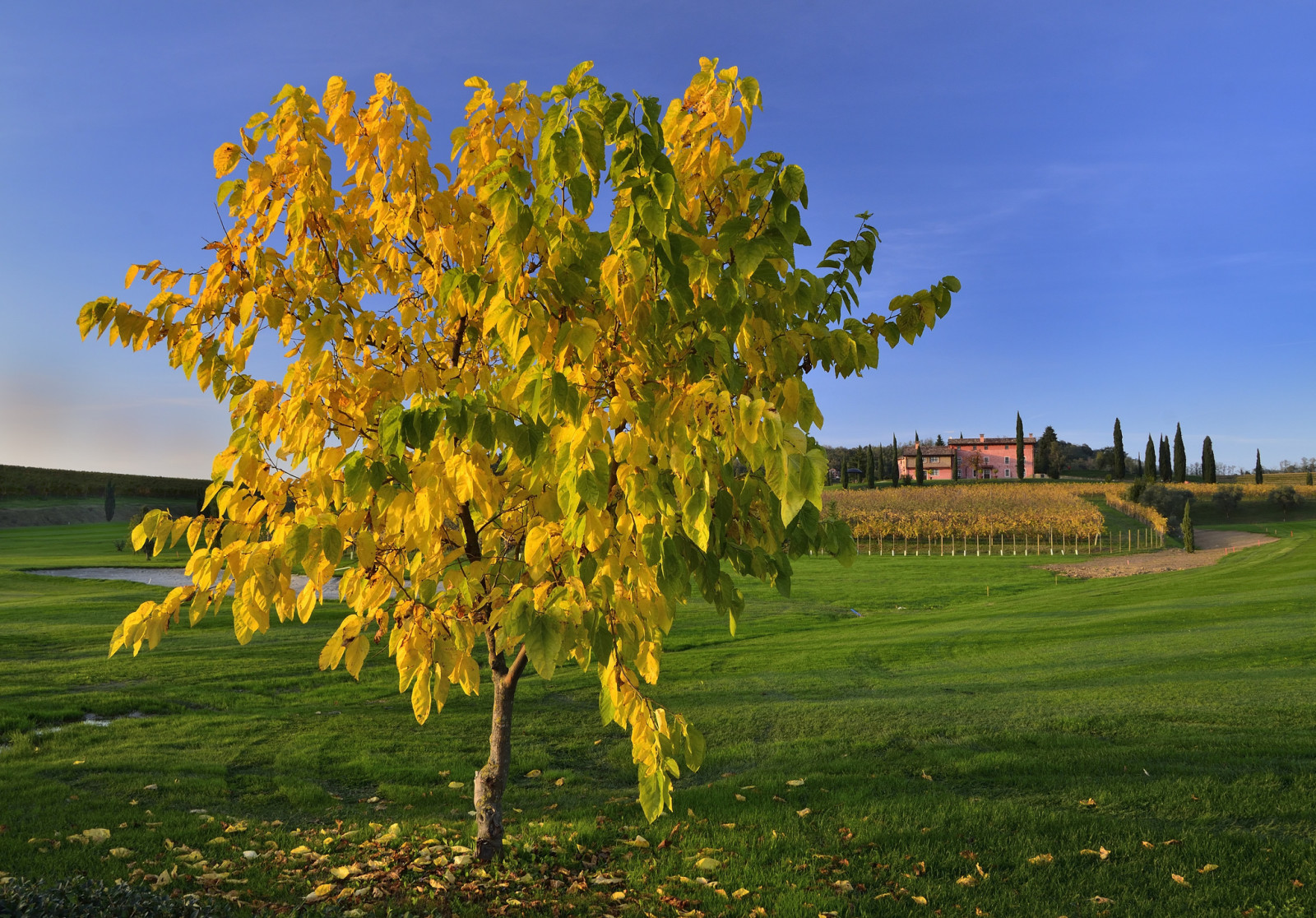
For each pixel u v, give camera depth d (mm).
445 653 3791
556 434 3021
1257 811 6016
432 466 3312
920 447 130500
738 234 3156
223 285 3898
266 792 7711
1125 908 4742
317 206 3936
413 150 4023
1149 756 7578
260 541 3652
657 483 2928
